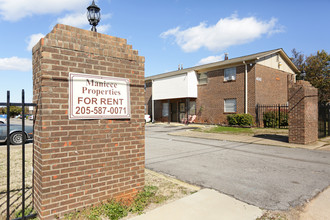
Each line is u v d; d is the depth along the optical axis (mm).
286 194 4512
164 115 25172
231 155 8312
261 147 9938
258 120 17188
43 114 3201
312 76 27875
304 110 10039
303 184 5102
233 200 4137
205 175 5820
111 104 3891
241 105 18047
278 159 7590
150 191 4488
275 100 19391
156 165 6879
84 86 3584
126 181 4102
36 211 3525
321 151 8867
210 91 20469
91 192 3668
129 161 4145
